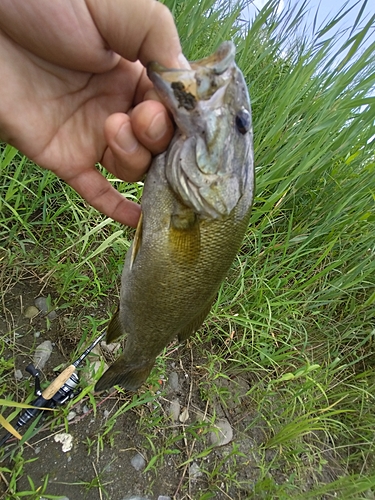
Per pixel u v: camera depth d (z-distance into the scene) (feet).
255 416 1.39
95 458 1.08
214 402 1.35
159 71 0.66
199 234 0.76
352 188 1.58
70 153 0.86
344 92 1.49
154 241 0.77
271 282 1.49
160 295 0.80
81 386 1.11
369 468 1.49
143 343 0.89
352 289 1.59
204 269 0.79
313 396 1.51
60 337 1.19
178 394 1.30
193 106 0.68
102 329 1.24
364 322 1.64
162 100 0.69
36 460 1.01
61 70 0.78
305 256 1.67
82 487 1.04
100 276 1.32
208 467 1.24
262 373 1.49
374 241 1.62
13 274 1.20
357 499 1.11
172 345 1.35
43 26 0.70
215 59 0.71
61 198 1.34
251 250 1.54
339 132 1.60
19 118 0.79
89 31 0.71
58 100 0.81
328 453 1.51
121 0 0.67
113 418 1.11
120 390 1.16
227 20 1.54
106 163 0.89
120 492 1.08
